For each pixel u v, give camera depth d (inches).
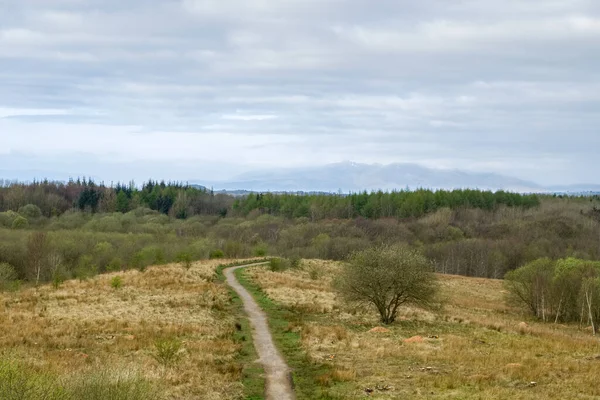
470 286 3703.3
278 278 2881.4
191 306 1815.9
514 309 2901.1
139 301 1841.8
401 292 1713.8
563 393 857.5
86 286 2171.5
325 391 904.3
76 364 995.3
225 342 1279.5
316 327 1519.4
